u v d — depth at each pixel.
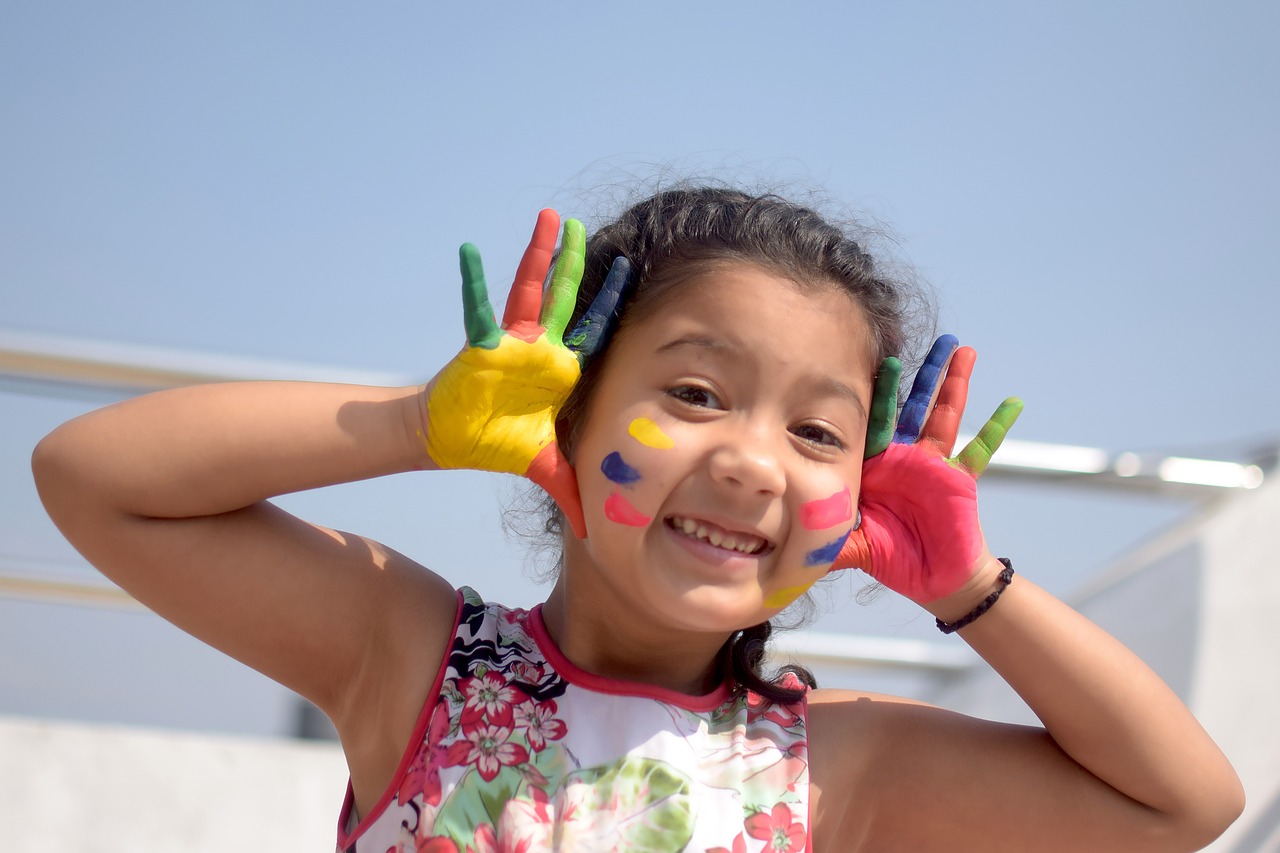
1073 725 1.65
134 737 2.64
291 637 1.60
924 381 1.74
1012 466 3.01
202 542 1.54
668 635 1.61
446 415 1.49
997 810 1.70
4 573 2.74
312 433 1.51
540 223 1.52
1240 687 2.97
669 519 1.50
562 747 1.55
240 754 2.68
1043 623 1.65
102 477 1.49
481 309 1.47
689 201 1.68
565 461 1.55
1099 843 1.68
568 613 1.66
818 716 1.72
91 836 2.57
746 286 1.53
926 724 1.74
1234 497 3.16
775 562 1.52
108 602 2.79
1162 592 3.22
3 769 2.56
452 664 1.60
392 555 1.68
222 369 2.59
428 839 1.49
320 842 2.67
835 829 1.67
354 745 1.62
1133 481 3.08
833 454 1.54
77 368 2.54
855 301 1.61
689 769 1.55
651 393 1.51
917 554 1.68
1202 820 1.66
